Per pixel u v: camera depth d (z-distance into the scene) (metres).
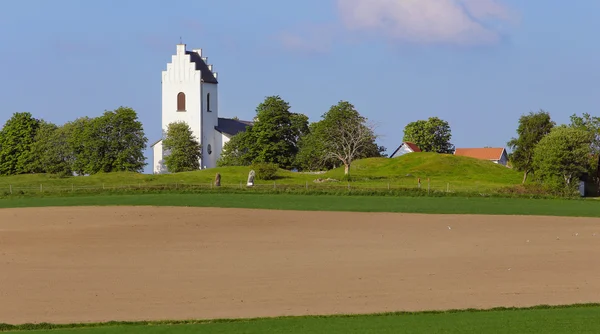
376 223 100.50
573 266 73.06
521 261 75.56
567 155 157.00
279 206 116.94
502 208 117.56
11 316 55.50
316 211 111.69
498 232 93.75
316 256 77.94
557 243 85.88
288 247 83.00
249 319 54.19
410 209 114.94
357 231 93.94
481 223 101.25
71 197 129.62
